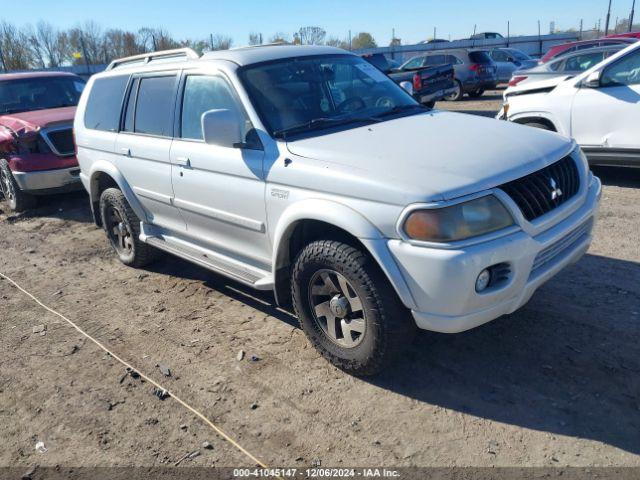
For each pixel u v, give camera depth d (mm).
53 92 9188
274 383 3469
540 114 7371
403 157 3160
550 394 3131
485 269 2826
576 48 14617
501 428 2918
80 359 3938
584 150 7004
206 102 4148
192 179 4215
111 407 3369
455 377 3363
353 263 3111
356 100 4238
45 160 7434
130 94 5008
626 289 4211
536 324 3822
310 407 3219
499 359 3488
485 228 2846
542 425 2908
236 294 4801
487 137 3463
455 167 2990
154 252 5461
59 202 8461
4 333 4422
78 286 5289
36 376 3764
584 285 4324
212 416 3217
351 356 3348
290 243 3609
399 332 3100
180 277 5289
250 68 4016
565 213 3199
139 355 3928
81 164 5812
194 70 4277
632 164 6684
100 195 5859
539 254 3049
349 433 2990
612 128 6680
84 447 3053
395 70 18906
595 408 2988
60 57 33219
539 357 3467
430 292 2842
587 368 3316
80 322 4516
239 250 4133
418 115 4152
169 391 3479
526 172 3061
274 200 3535
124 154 4984
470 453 2773
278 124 3746
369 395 3277
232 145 3689
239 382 3512
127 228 5352
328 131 3777
